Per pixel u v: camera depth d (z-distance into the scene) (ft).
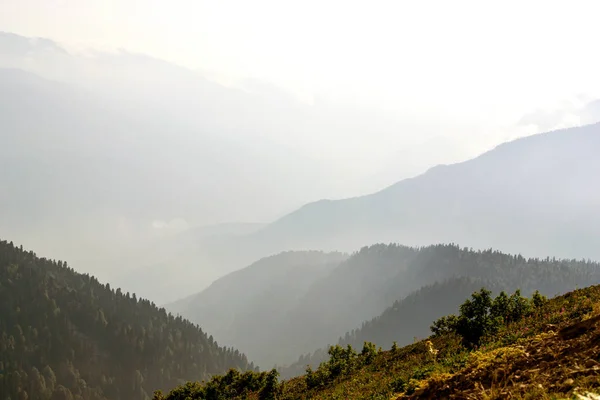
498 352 41.14
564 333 40.11
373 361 113.91
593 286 92.94
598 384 26.91
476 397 32.42
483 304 74.84
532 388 29.48
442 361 67.15
